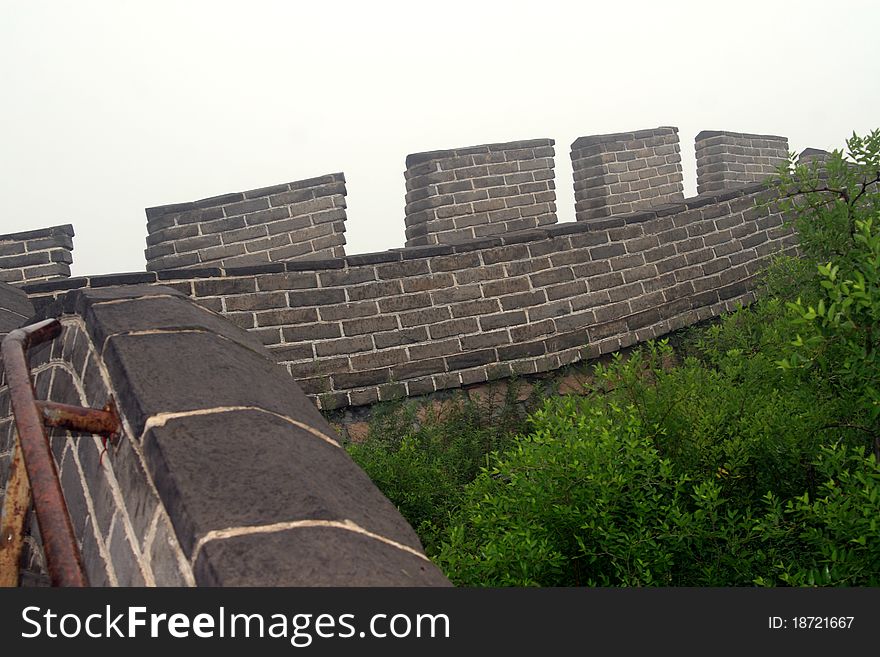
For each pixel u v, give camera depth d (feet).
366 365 17.89
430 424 17.39
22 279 21.90
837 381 8.87
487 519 8.71
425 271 18.78
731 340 14.10
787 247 22.91
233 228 22.52
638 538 7.96
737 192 22.61
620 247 20.75
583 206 26.91
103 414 5.68
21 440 4.78
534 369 19.12
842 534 7.45
